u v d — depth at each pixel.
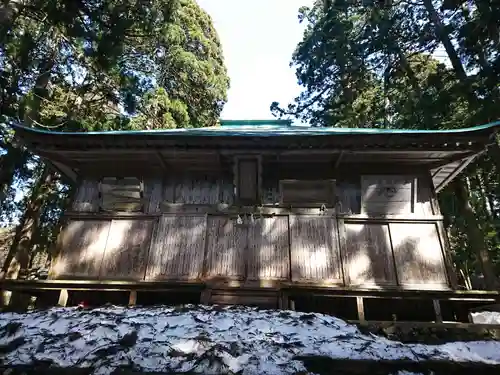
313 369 3.98
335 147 7.69
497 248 15.03
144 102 16.89
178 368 3.81
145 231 8.29
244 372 3.78
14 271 11.84
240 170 8.26
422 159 8.32
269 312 6.00
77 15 10.71
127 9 11.82
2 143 12.69
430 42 14.80
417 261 7.77
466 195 11.44
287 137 7.59
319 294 7.31
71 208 8.55
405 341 5.64
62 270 8.01
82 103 15.48
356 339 4.89
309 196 8.41
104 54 11.12
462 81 11.45
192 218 8.35
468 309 8.00
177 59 18.70
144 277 7.85
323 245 7.98
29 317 5.48
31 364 3.91
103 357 4.02
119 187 8.56
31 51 12.30
